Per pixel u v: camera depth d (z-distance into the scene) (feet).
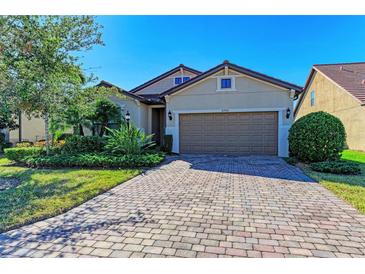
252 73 39.68
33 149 35.42
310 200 15.79
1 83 21.98
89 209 14.48
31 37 21.68
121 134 34.53
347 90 54.24
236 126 41.37
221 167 28.78
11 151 34.01
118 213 13.74
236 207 14.55
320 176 23.13
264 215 13.21
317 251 9.52
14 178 24.03
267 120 40.09
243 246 9.91
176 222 12.35
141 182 21.44
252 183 20.65
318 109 70.69
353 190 17.84
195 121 43.09
